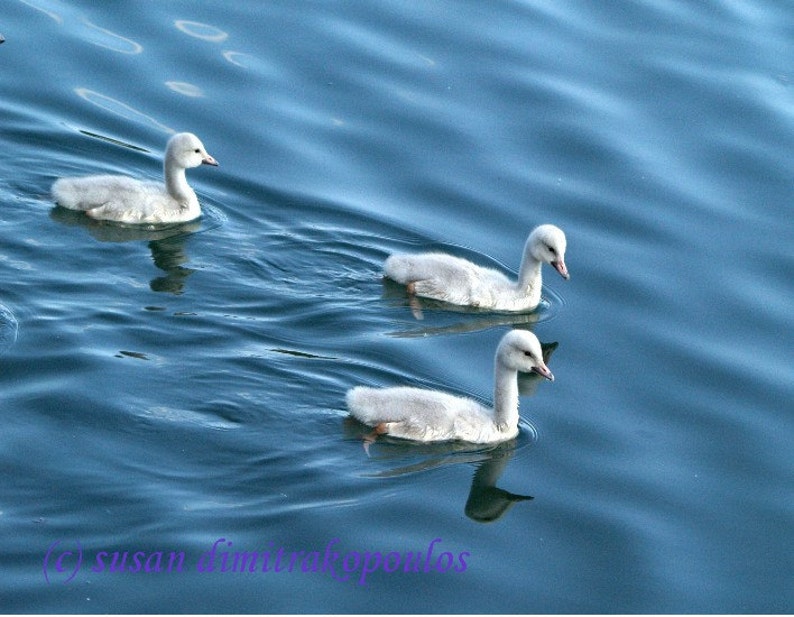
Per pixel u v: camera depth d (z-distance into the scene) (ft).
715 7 94.89
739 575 54.39
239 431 58.13
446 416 59.21
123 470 55.21
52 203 73.56
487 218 76.84
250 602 50.11
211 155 79.51
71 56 85.87
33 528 51.96
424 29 91.25
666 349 67.92
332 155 80.43
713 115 85.05
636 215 77.46
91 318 64.59
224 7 92.02
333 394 61.31
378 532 54.13
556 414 63.05
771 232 76.69
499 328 68.95
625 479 59.00
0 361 60.70
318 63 87.45
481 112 84.48
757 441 62.03
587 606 51.93
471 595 51.75
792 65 89.71
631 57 89.61
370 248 73.61
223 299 67.67
